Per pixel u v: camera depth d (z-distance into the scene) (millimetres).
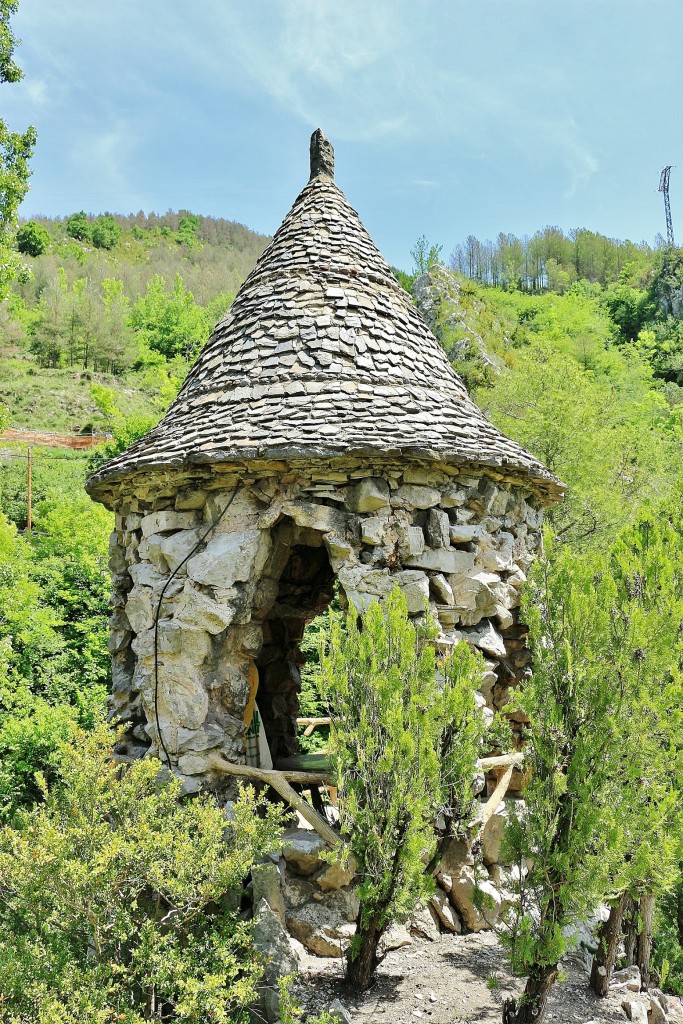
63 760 4258
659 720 3865
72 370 44906
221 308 65125
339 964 4215
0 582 13695
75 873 3477
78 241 99750
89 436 32094
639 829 3760
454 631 5074
